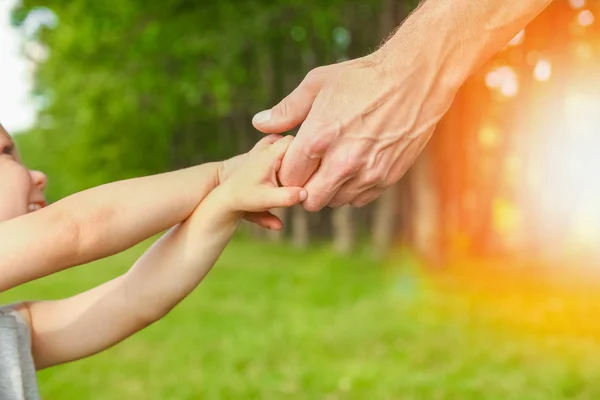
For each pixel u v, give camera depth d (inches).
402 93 66.3
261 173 58.2
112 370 221.8
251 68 581.0
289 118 67.4
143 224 52.6
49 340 57.9
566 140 498.3
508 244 544.7
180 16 472.1
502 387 195.5
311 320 284.4
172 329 278.5
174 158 850.8
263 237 739.4
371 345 243.8
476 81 467.8
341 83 66.2
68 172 1003.3
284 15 448.8
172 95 504.4
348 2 446.3
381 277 402.0
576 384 196.5
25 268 47.9
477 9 68.4
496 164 522.0
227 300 346.9
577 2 382.6
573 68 431.5
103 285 59.8
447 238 445.7
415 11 71.1
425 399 189.0
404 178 492.7
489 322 276.8
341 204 69.6
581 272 416.8
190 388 200.5
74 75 588.4
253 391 196.4
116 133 823.1
